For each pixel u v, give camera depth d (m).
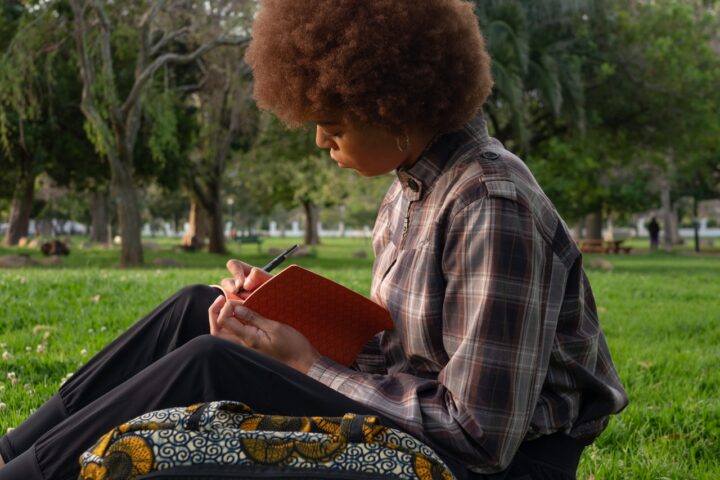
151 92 20.67
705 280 14.21
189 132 27.38
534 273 1.80
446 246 1.87
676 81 22.16
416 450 1.68
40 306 6.79
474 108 1.96
